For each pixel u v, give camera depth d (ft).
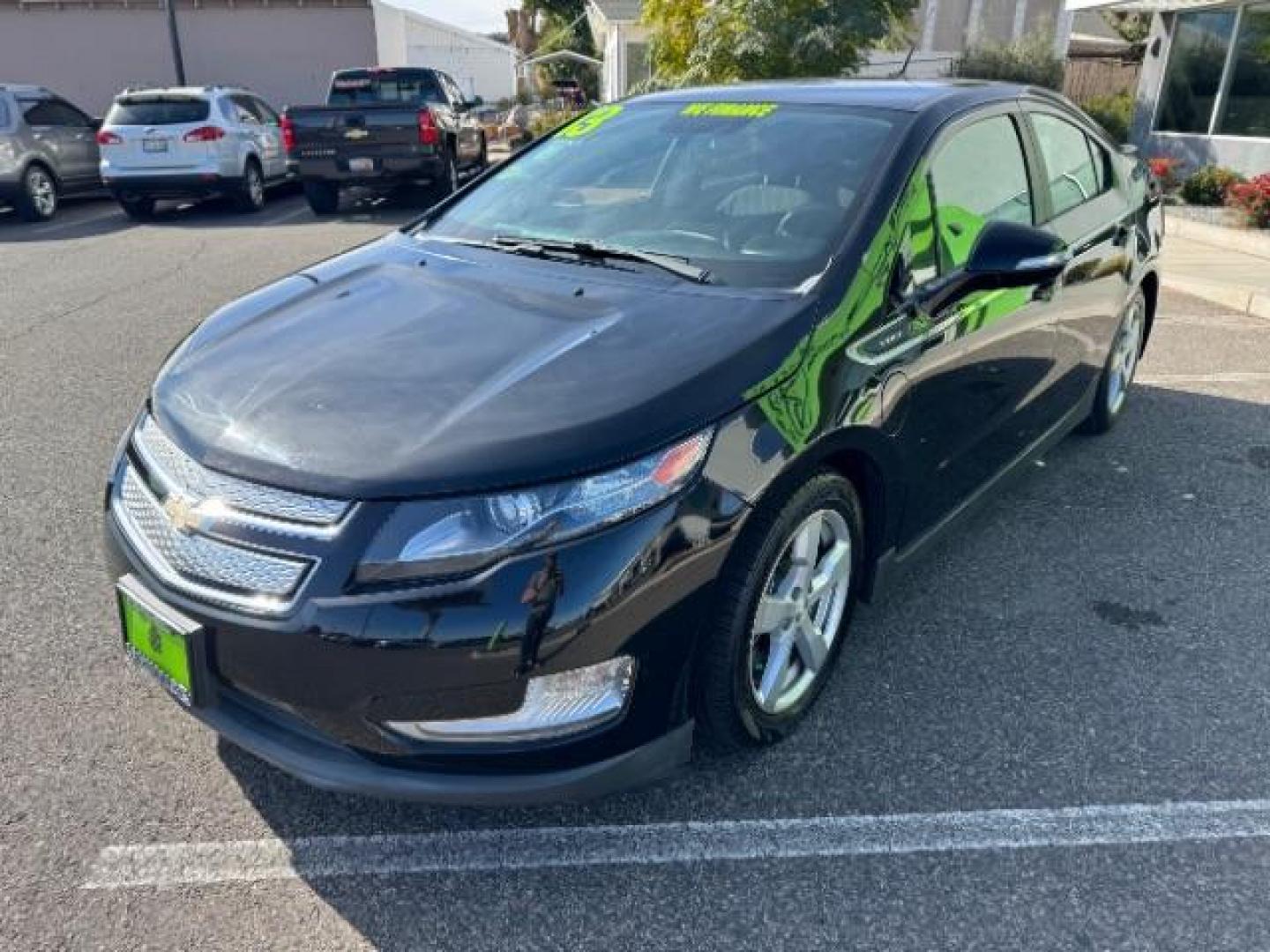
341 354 8.11
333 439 7.06
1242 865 7.60
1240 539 12.82
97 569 11.85
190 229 40.09
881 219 9.21
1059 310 12.32
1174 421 16.97
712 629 7.64
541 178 11.84
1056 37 73.61
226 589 6.91
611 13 81.05
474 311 8.79
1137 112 48.39
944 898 7.30
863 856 7.70
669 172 10.98
